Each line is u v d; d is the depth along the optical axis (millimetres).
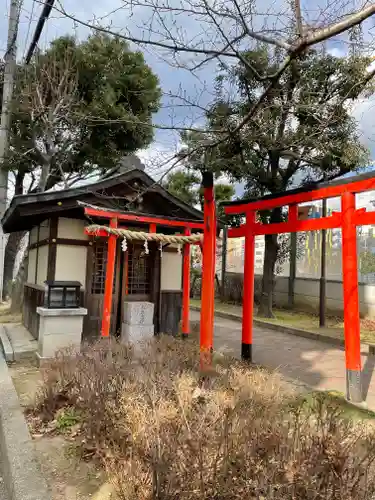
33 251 8422
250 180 10758
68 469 2695
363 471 1811
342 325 10141
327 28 2186
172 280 8070
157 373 3256
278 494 1710
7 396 4129
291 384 4895
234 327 10266
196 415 2354
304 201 5230
